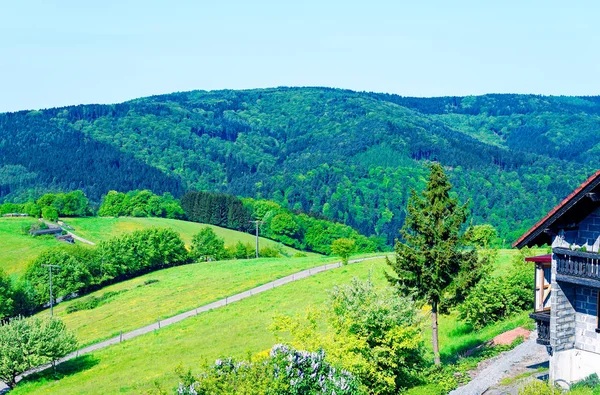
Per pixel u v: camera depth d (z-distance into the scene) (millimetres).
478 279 33219
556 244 25188
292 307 61625
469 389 27703
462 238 32688
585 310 25344
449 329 43844
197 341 54594
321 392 22672
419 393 27047
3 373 54219
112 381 46500
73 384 49438
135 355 54688
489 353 33312
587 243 24938
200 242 135125
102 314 84438
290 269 89750
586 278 23906
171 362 48812
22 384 54594
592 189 23344
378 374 27141
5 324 57062
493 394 26625
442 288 33031
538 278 27359
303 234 186375
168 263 126938
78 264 108000
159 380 43312
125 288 107062
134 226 173875
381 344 27688
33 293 101188
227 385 20859
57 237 149375
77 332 75562
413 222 32688
